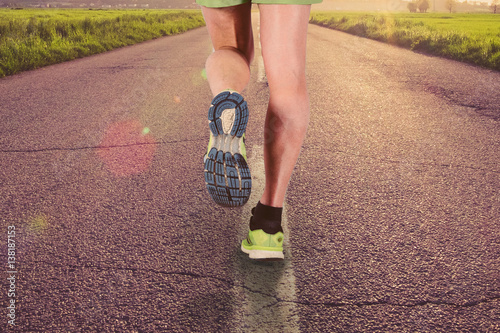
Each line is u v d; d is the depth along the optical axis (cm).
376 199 224
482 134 350
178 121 392
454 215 206
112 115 418
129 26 1806
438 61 879
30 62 792
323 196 229
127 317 134
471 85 583
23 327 129
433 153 301
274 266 163
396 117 405
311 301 142
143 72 715
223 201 132
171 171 269
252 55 155
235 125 119
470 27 2731
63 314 135
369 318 133
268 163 145
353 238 184
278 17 124
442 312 136
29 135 348
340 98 495
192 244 180
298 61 129
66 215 208
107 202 223
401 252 172
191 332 127
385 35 1567
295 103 131
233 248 177
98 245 179
